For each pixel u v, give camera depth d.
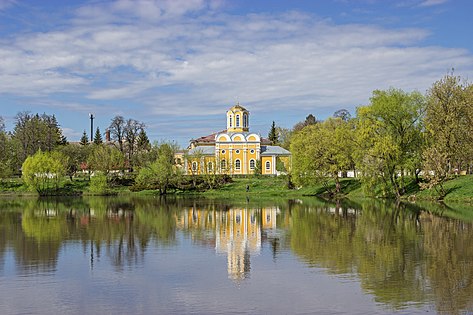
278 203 75.56
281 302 20.67
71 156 131.62
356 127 83.94
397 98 76.25
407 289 22.41
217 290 22.52
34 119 132.25
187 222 49.62
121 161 118.88
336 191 88.81
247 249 32.94
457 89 69.56
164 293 22.12
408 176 84.12
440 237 36.62
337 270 26.20
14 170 122.88
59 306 20.36
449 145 68.50
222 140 126.94
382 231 40.22
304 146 89.88
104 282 24.09
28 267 27.52
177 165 114.12
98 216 56.34
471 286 22.84
